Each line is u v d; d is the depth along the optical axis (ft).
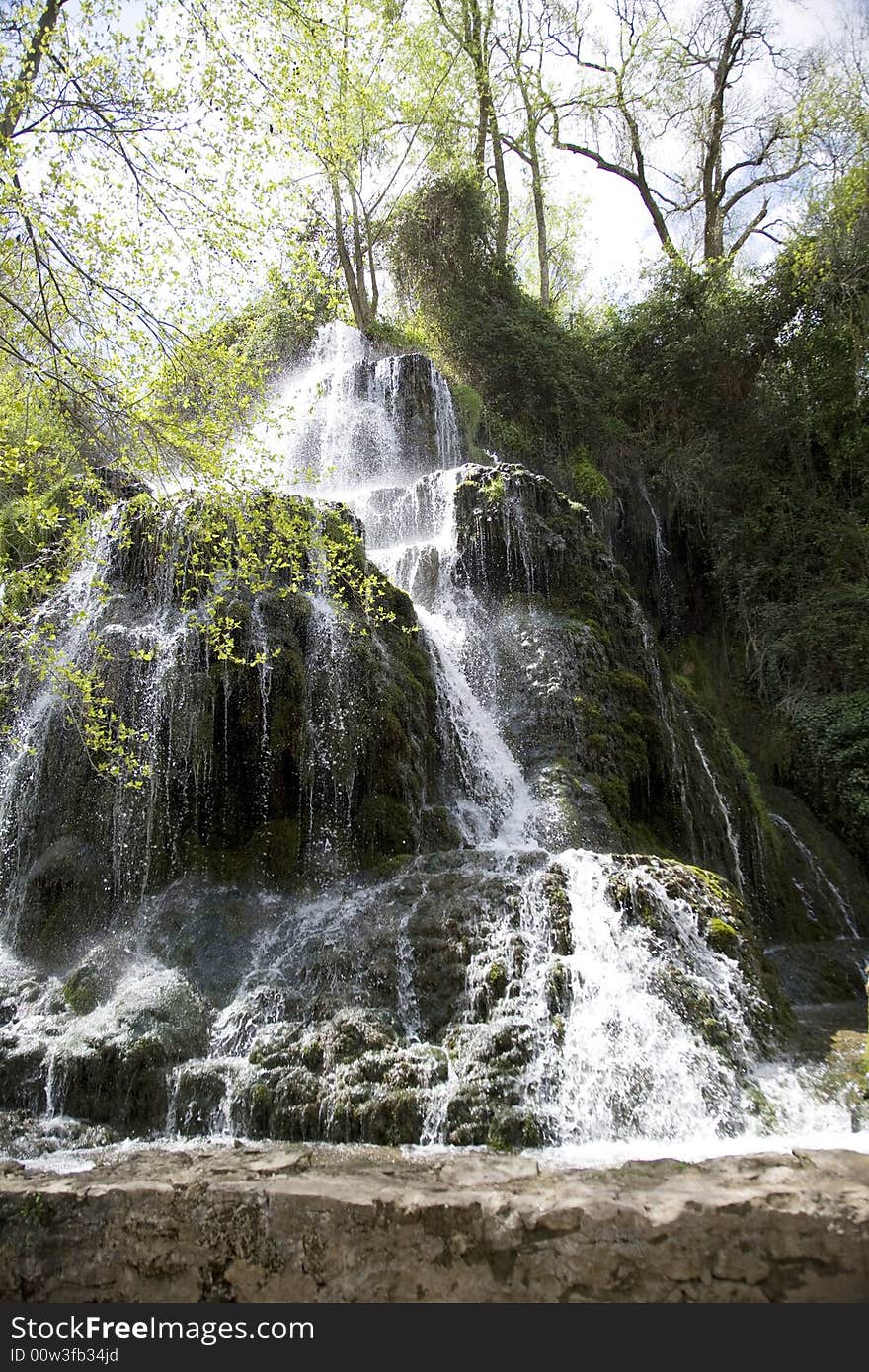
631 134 70.49
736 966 18.67
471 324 57.52
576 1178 11.90
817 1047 18.24
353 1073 15.83
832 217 54.03
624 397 57.77
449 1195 11.04
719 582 48.91
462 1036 16.67
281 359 54.08
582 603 33.45
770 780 40.27
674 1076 15.70
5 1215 11.53
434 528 37.22
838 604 43.98
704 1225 10.23
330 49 24.89
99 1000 19.27
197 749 23.43
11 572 25.86
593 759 28.43
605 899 18.80
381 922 19.75
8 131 20.03
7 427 25.89
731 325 56.24
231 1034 17.69
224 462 23.24
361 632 26.43
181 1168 12.86
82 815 24.16
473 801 27.17
